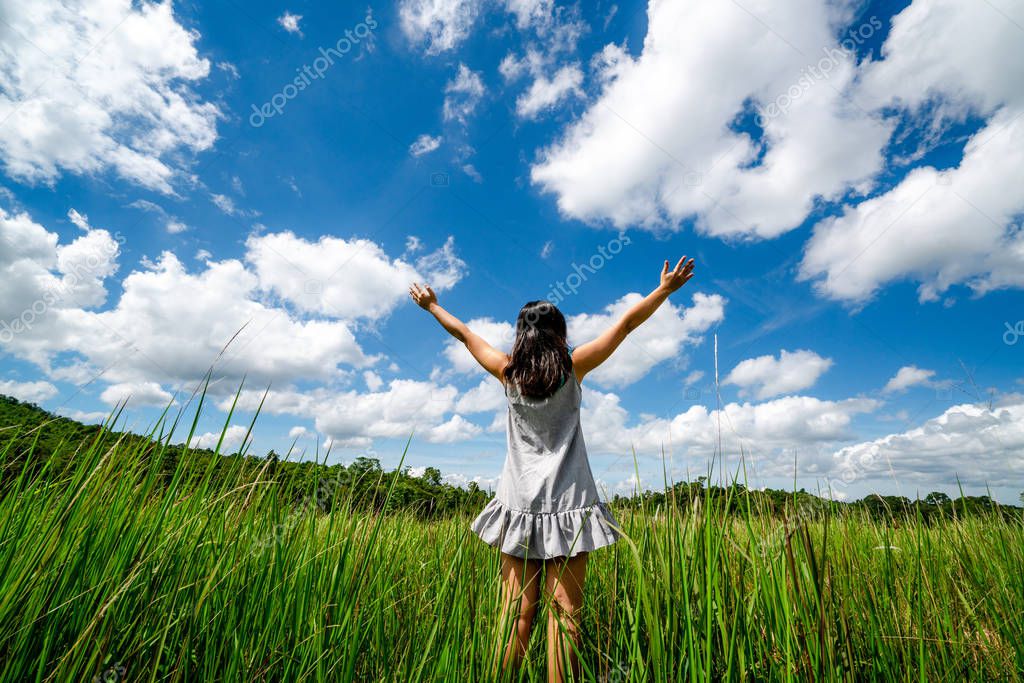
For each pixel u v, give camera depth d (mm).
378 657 1818
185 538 1703
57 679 1306
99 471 1809
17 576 1527
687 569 1578
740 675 1364
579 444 2373
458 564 2264
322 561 1979
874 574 2092
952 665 1632
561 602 2047
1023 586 2260
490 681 1680
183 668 1437
